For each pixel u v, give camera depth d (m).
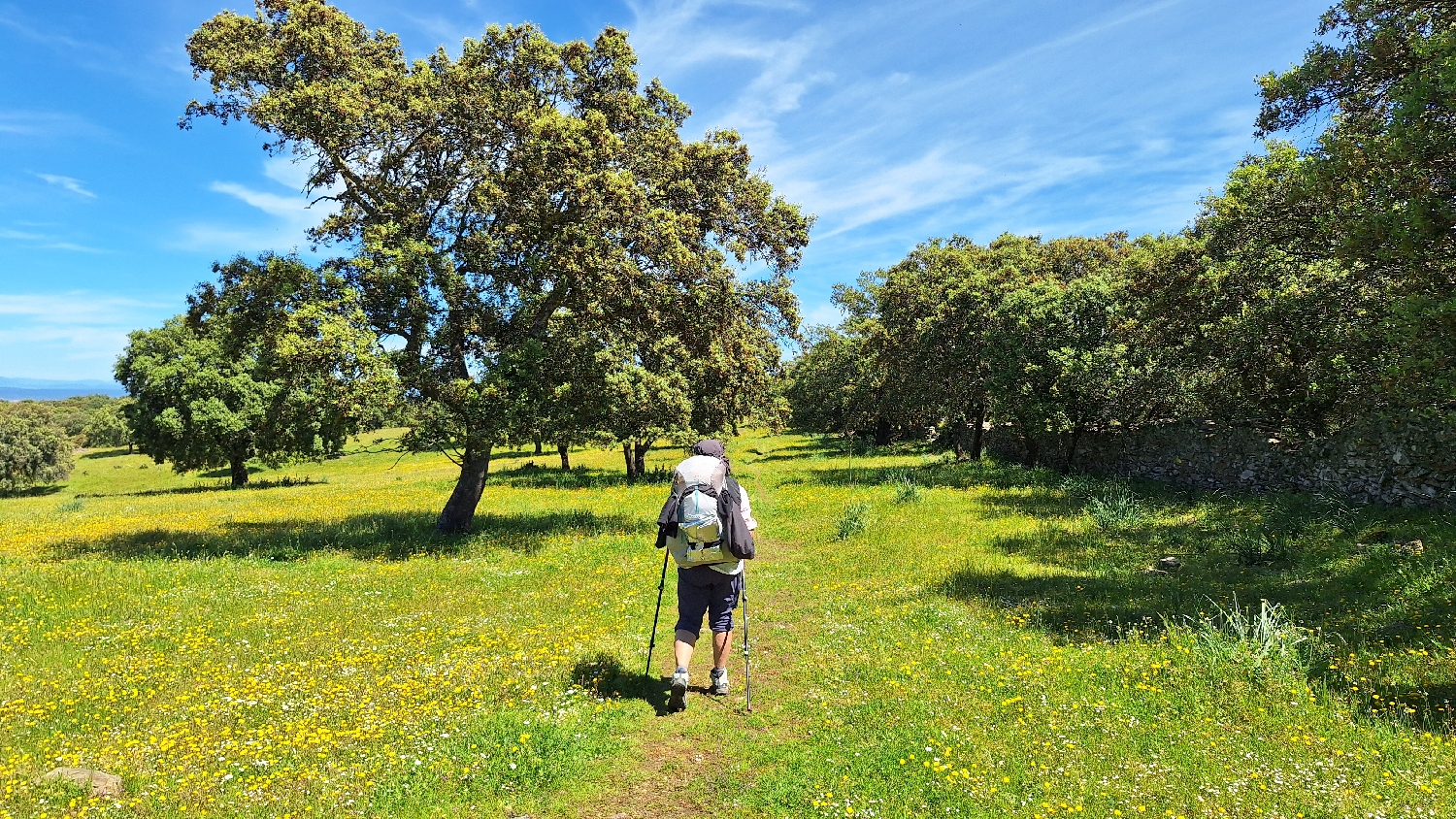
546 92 15.88
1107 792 3.88
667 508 5.74
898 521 14.77
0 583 10.32
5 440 51.38
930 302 28.55
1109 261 32.78
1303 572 8.75
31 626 7.90
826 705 5.49
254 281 13.91
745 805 4.04
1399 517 10.91
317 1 14.46
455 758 4.54
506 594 9.56
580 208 14.14
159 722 5.16
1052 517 14.51
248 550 13.67
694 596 5.77
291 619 8.18
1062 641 6.93
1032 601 8.47
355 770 4.35
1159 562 10.05
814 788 4.16
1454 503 10.86
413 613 8.41
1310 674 5.54
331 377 12.60
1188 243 17.59
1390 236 7.89
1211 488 17.58
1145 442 20.91
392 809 3.96
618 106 16.28
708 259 16.06
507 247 14.86
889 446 46.53
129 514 23.33
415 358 13.98
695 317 16.05
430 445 14.26
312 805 3.95
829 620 8.09
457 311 14.34
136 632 7.57
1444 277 7.89
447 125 14.89
